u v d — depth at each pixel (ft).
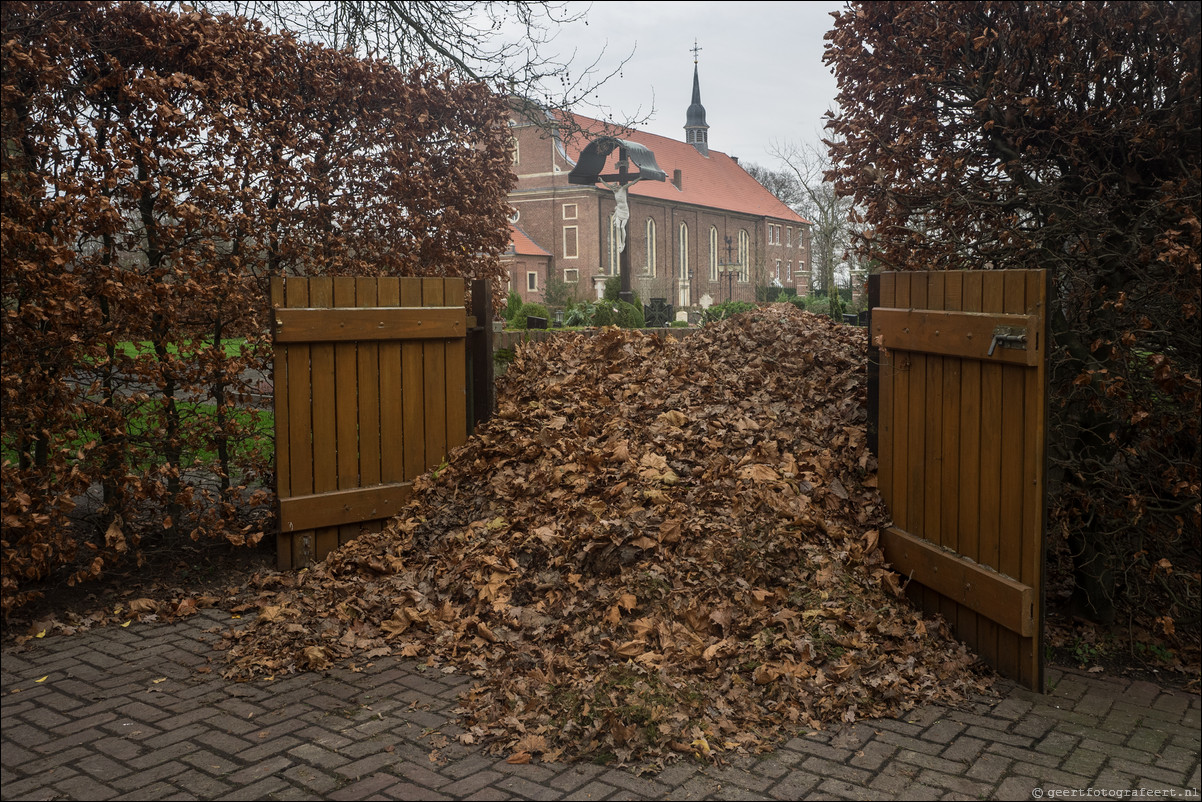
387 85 21.86
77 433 16.37
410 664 14.38
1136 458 15.99
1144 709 13.06
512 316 62.64
